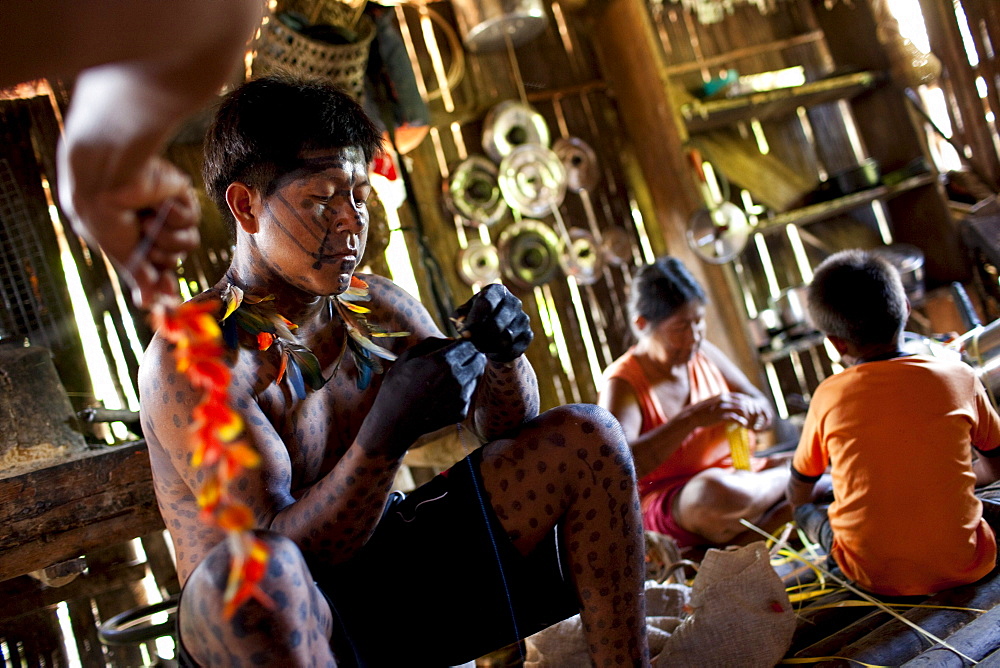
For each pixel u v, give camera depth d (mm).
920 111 4375
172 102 604
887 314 1971
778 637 1626
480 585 1321
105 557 2514
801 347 3826
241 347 1287
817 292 2072
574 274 3959
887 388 1876
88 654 2447
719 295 3867
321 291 1301
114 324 2811
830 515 1979
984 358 2512
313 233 1255
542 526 1337
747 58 4520
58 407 2035
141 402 1287
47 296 2730
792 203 4371
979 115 4340
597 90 4254
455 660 1323
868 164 4180
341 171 1257
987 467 2025
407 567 1301
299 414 1344
